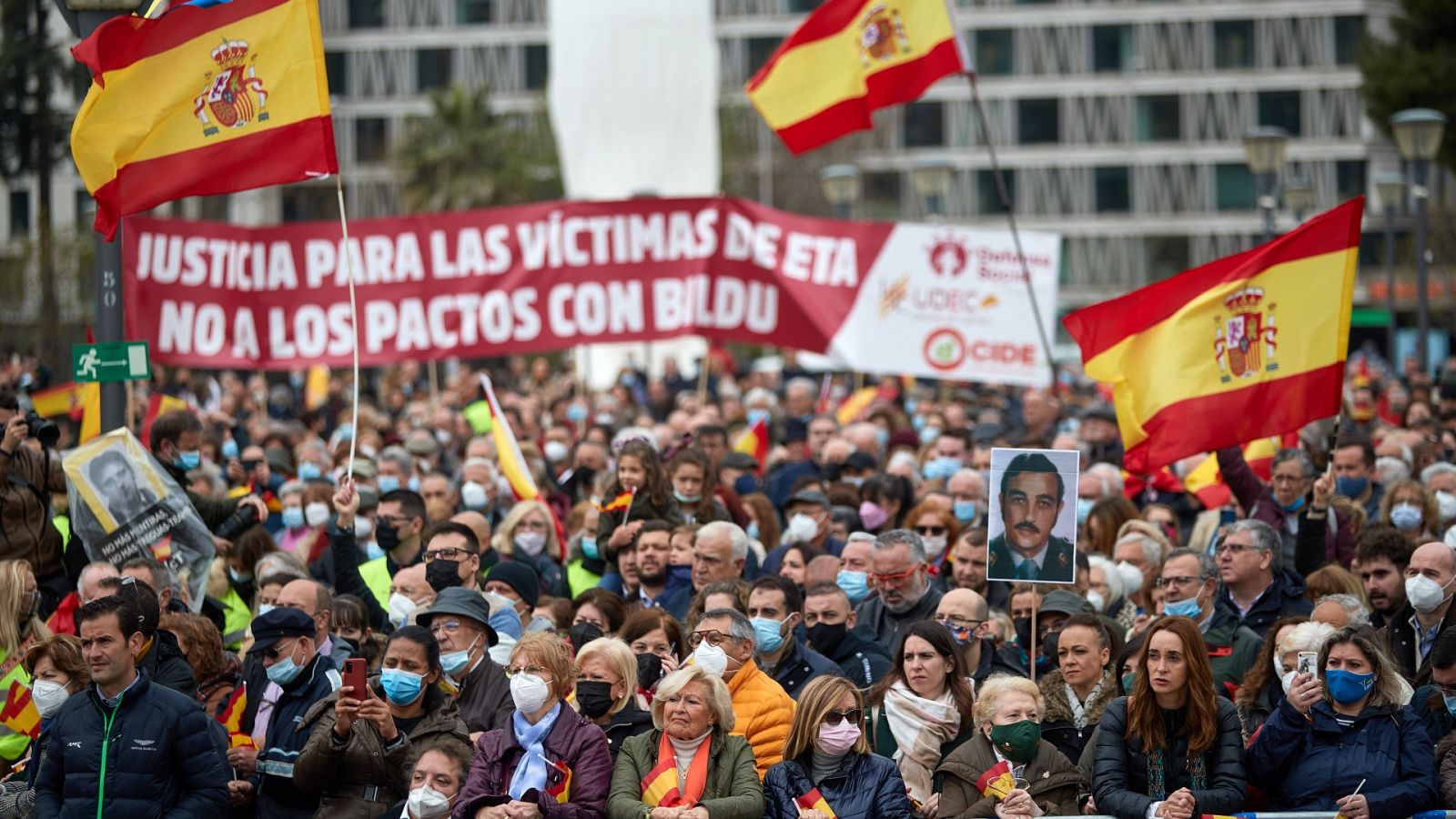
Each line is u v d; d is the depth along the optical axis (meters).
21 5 72.69
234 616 27.00
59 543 25.30
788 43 38.41
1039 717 19.06
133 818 18.14
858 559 25.45
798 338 41.72
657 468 28.55
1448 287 105.38
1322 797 18.92
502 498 35.94
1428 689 20.55
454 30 192.38
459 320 40.97
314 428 51.44
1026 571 20.73
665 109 91.75
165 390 58.62
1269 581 24.19
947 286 42.19
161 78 24.56
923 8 37.88
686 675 18.47
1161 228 190.00
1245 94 189.25
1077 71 191.50
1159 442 26.83
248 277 39.97
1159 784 18.89
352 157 190.50
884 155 173.62
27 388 32.25
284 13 24.70
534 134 163.62
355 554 24.17
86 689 18.86
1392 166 185.62
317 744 18.98
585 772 18.45
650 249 41.38
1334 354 26.36
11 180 76.75
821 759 18.91
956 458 37.75
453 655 20.34
